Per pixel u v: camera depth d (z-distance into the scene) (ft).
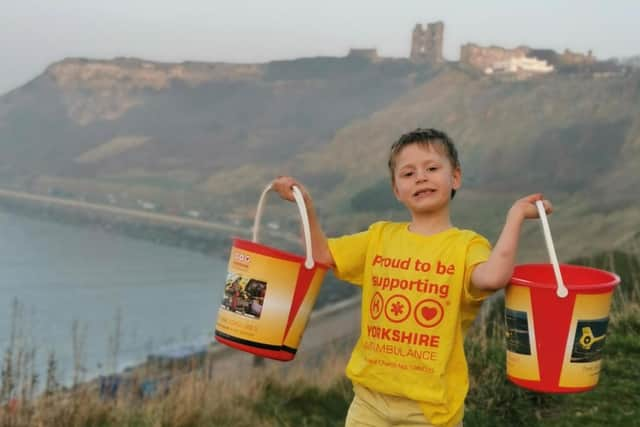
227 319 8.14
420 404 7.22
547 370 7.18
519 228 6.92
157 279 412.98
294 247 401.70
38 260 466.70
